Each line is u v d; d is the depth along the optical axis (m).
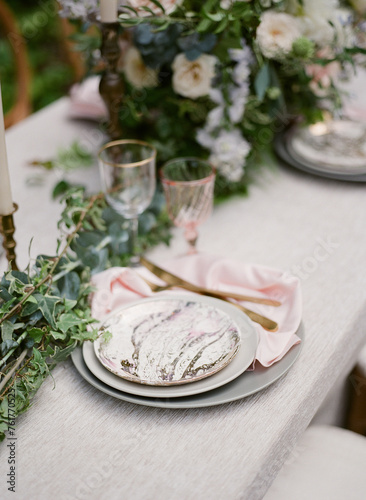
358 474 1.24
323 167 1.62
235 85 1.45
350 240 1.41
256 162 1.64
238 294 1.23
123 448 0.99
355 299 1.25
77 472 0.96
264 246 1.40
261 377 1.06
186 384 1.04
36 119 1.91
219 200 1.54
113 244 1.30
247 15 1.35
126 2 1.35
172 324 1.14
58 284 1.16
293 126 1.77
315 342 1.16
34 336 1.06
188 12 1.37
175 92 1.51
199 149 1.57
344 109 1.83
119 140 1.41
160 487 0.94
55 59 4.10
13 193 1.56
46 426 1.02
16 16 4.05
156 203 1.44
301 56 1.41
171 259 1.31
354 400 1.54
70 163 1.67
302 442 1.30
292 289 1.21
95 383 1.05
